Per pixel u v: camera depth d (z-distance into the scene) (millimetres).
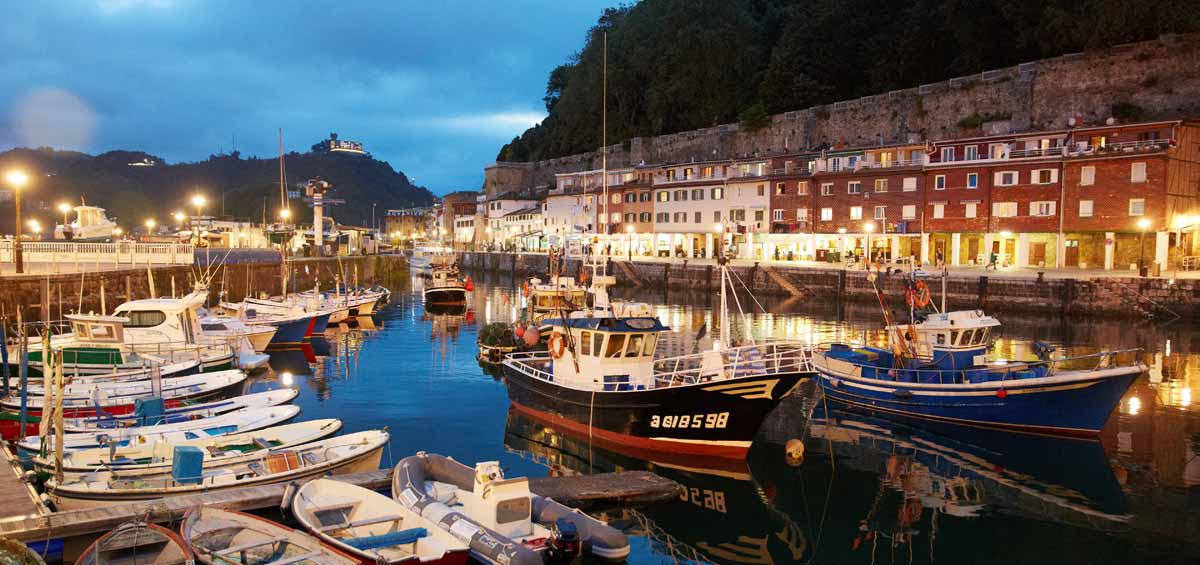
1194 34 61656
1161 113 62688
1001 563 12836
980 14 76438
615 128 116812
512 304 59219
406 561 10219
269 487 13289
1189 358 30922
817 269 58938
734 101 100250
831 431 20844
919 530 14227
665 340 37281
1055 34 69938
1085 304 45250
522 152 147250
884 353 24391
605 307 33781
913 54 82000
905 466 17828
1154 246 51188
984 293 49000
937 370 22016
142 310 25719
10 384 20172
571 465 17625
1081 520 14539
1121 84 65000
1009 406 20344
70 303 34031
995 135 59000
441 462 14055
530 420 21641
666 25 105812
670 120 108938
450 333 41469
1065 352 32562
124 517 11531
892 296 53594
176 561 10375
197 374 23234
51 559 11258
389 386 26297
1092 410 19344
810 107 88438
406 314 51531
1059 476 17000
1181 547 13258
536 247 104062
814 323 44531
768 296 61188
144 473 13742
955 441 19812
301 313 39188
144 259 42938
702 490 16188
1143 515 14727
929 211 60688
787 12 99812
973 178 58312
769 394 17156
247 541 11109
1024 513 14938
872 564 12844
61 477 13055
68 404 18250
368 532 11781
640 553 13172
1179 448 18875
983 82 73625
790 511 15125
